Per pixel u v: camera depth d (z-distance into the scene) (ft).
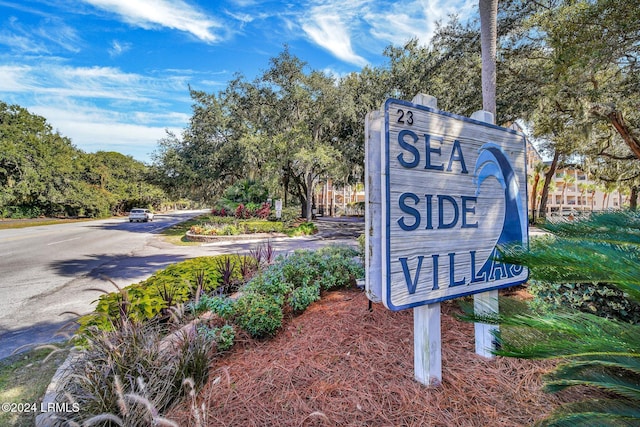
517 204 7.09
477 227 6.31
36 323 11.88
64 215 84.33
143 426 5.22
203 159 51.57
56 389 6.43
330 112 49.65
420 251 5.47
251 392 5.91
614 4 14.62
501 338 4.58
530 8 22.20
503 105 27.48
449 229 5.87
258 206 54.24
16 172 71.46
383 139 5.16
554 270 4.20
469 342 7.23
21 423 6.46
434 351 5.79
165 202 136.15
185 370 6.18
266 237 39.34
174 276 13.19
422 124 5.60
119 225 62.59
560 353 3.51
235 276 13.93
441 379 5.88
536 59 25.16
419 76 35.09
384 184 5.13
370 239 5.32
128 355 6.33
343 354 6.91
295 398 5.62
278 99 53.83
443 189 5.82
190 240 37.68
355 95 51.96
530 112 27.91
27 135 75.00
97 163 108.27
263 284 10.55
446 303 9.40
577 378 4.05
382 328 7.95
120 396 4.79
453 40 27.58
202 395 5.89
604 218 4.66
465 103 28.66
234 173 57.72
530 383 5.74
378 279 5.33
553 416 3.64
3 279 18.54
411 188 5.41
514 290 10.36
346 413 5.16
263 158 48.03
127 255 27.45
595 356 3.58
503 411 5.09
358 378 6.05
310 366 6.55
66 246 32.60
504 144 6.93
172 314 8.02
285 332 8.52
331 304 10.18
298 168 51.24
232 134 54.19
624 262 3.79
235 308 8.72
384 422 4.93
